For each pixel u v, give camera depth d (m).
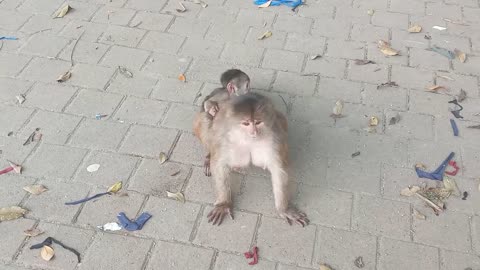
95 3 2.57
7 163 1.77
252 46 2.31
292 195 1.68
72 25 2.42
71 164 1.78
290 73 2.17
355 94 2.07
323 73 2.17
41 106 2.00
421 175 1.74
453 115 1.97
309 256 1.50
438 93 2.07
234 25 2.44
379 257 1.50
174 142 1.86
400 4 2.57
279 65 2.21
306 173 1.75
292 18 2.49
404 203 1.65
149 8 2.54
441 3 2.58
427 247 1.53
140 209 1.63
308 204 1.65
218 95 1.82
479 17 2.48
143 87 2.10
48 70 2.17
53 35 2.36
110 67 2.19
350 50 2.29
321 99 2.05
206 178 1.73
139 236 1.55
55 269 1.47
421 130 1.91
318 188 1.70
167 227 1.58
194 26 2.43
